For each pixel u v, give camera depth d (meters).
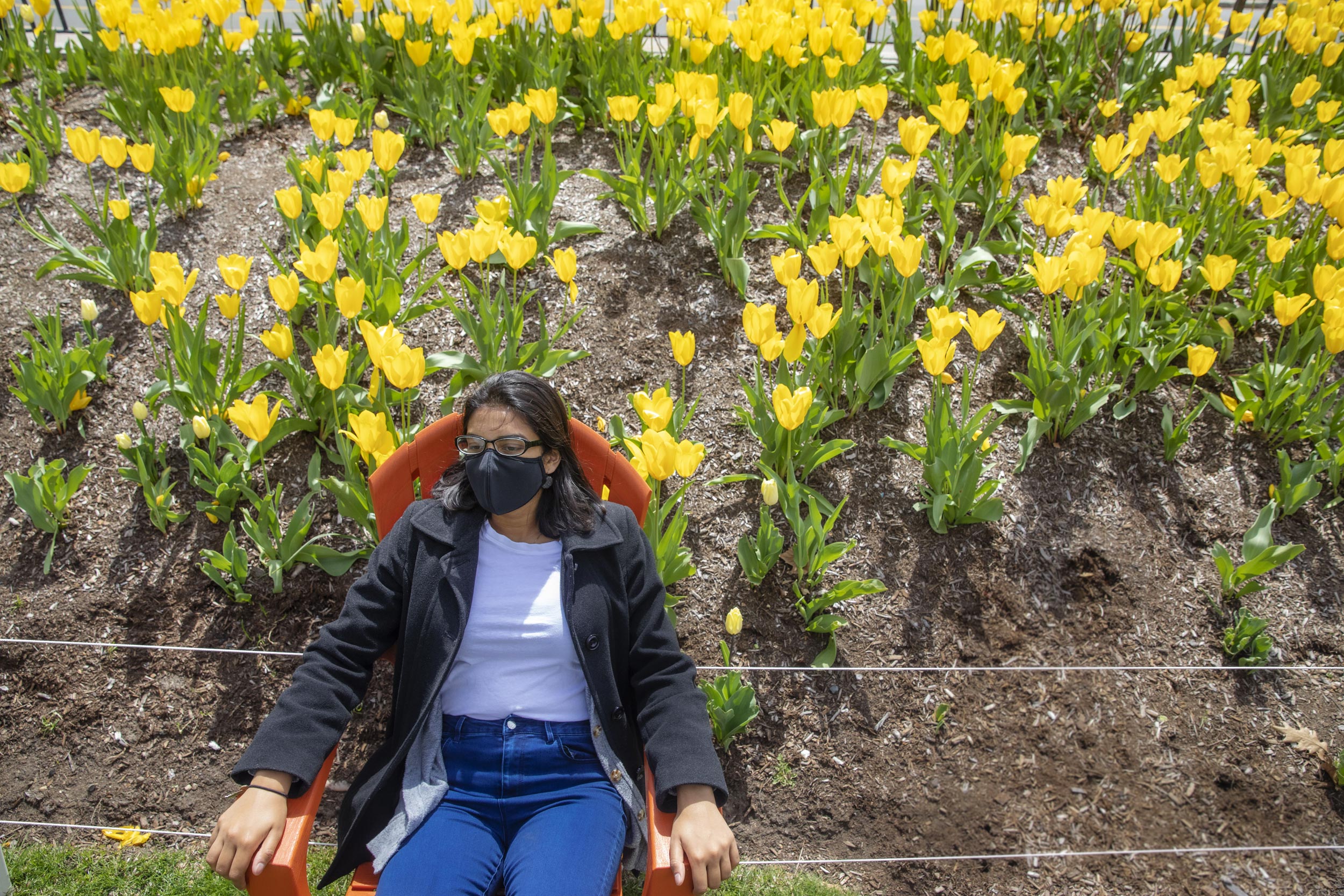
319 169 4.03
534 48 5.17
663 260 4.25
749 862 2.65
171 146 4.36
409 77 5.02
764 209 4.51
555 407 2.19
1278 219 4.57
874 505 3.46
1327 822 2.82
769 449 3.38
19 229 4.28
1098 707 3.04
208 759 2.80
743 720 2.76
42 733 2.83
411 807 2.02
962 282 4.08
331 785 2.77
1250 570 3.21
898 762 2.88
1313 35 5.21
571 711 2.16
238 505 3.32
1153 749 2.95
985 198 4.42
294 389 3.39
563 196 4.58
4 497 3.35
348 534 3.21
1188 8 5.52
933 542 3.38
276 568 3.03
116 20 4.61
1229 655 3.20
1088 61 5.39
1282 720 3.05
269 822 1.83
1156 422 3.85
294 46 5.61
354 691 2.08
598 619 2.16
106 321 3.90
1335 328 3.27
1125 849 2.72
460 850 1.95
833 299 4.11
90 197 4.50
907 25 5.38
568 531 2.20
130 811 2.69
